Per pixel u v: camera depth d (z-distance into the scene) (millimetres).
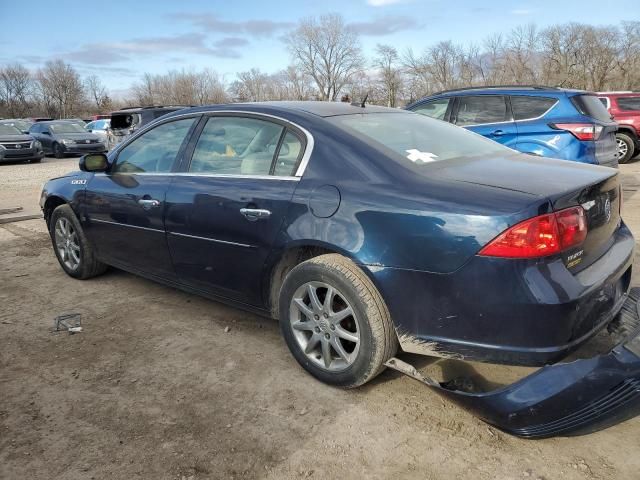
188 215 3564
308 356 3053
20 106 77938
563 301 2275
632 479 2240
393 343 2762
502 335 2367
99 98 80625
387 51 49031
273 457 2441
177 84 68562
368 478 2299
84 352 3502
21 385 3117
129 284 4797
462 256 2387
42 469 2406
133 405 2879
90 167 4242
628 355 2150
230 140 3539
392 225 2592
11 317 4121
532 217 2297
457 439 2523
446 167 2865
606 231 2793
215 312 4098
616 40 46031
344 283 2744
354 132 3082
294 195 2998
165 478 2332
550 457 2385
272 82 63031
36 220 7957
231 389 3004
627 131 12297
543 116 6641
